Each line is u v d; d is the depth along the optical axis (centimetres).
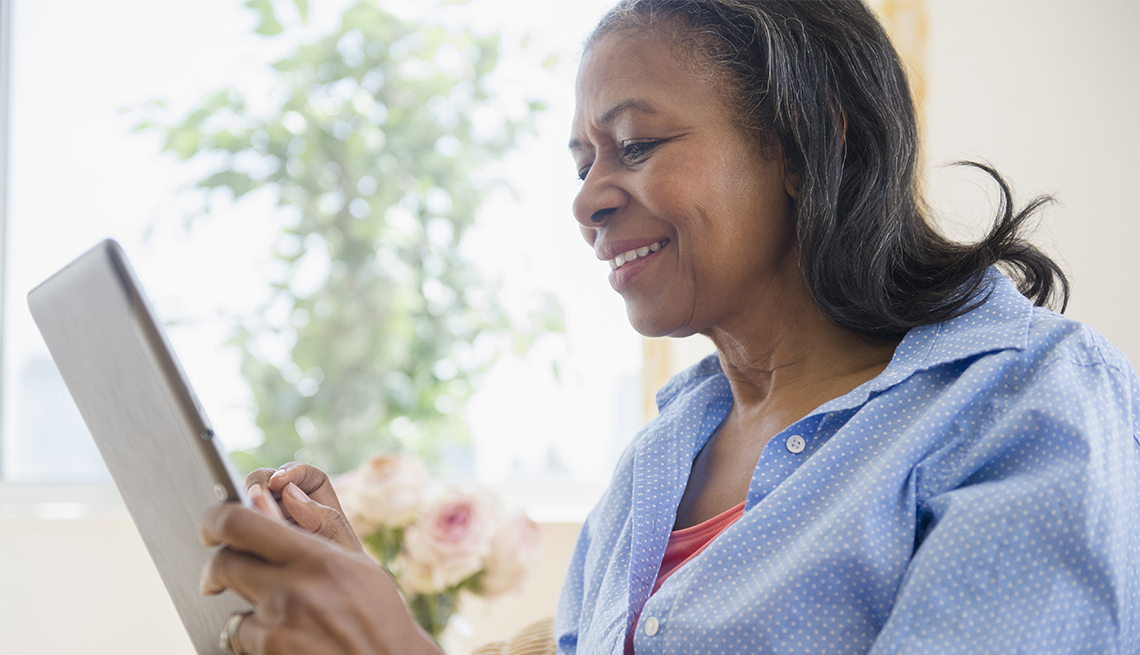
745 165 74
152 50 226
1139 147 171
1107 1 171
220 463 51
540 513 204
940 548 57
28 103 225
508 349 220
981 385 64
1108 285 171
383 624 52
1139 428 62
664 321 77
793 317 78
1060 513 56
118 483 66
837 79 74
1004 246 74
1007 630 54
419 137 220
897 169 74
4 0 224
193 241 222
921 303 72
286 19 224
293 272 223
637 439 95
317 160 218
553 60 220
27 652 197
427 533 131
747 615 62
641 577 76
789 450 71
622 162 77
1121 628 55
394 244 221
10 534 199
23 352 226
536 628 119
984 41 174
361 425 217
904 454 63
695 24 75
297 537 52
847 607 61
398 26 224
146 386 53
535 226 223
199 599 62
